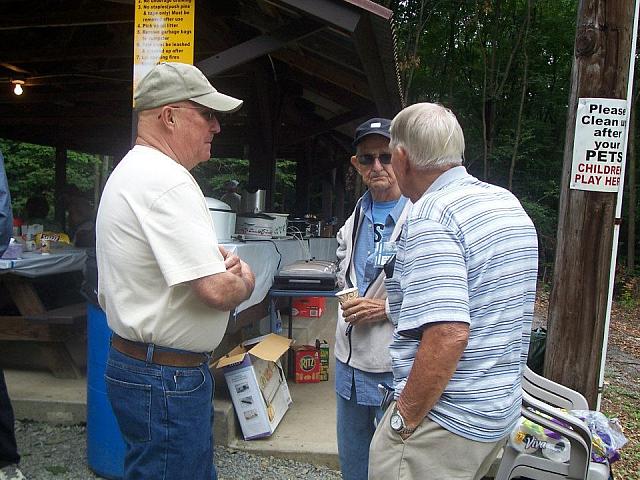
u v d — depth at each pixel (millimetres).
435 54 15383
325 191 11227
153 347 1694
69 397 3688
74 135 10547
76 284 5266
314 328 5406
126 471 1767
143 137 1795
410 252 1497
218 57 3531
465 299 1419
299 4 3160
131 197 1660
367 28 3307
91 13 5445
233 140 9211
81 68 7070
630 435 4062
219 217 3285
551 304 3107
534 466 2314
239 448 3250
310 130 6395
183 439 1718
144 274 1663
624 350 7586
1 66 6961
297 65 5527
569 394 2668
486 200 1525
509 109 15977
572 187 2988
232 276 1701
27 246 4664
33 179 16516
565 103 15812
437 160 1570
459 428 1477
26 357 4297
